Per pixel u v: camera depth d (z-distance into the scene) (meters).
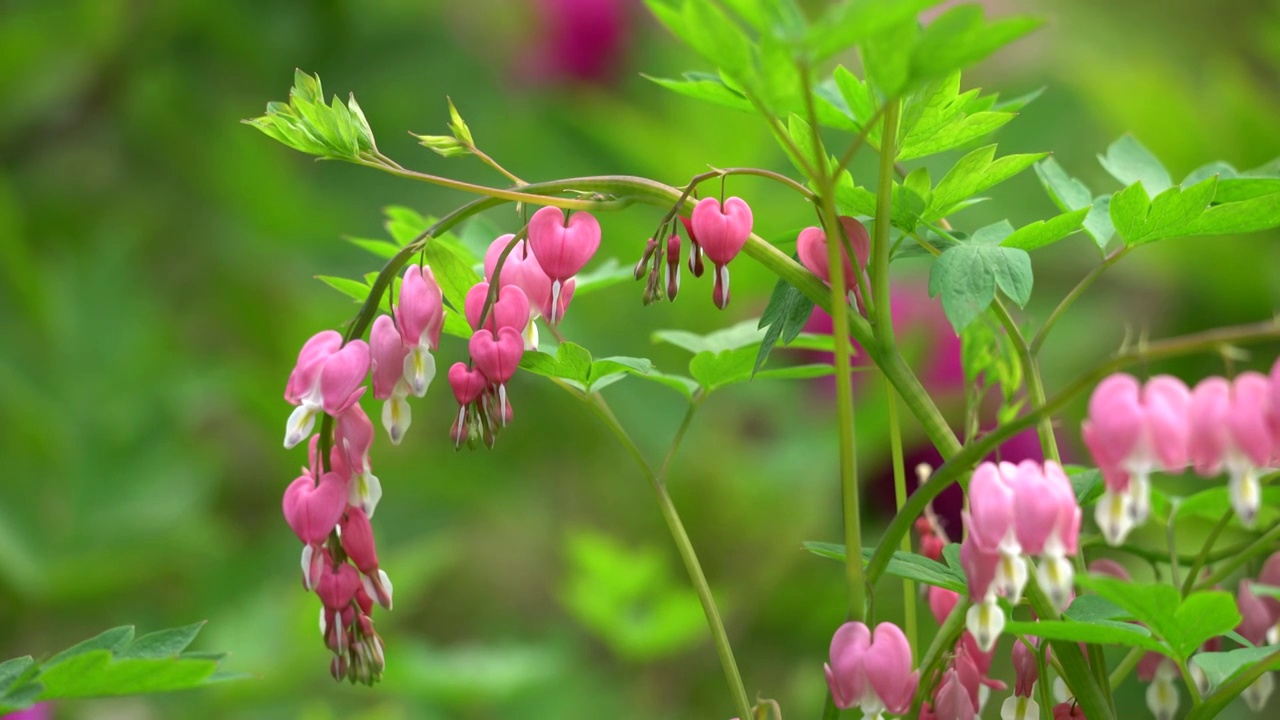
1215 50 3.43
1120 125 2.78
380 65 3.39
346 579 1.57
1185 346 1.48
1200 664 1.57
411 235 1.76
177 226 3.43
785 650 2.53
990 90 3.25
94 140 3.44
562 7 3.31
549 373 1.63
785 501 2.50
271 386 2.90
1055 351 2.81
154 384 2.82
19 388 2.69
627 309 2.68
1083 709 1.57
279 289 3.23
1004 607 1.59
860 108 1.59
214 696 2.36
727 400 2.66
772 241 1.64
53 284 2.82
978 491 1.50
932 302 2.57
